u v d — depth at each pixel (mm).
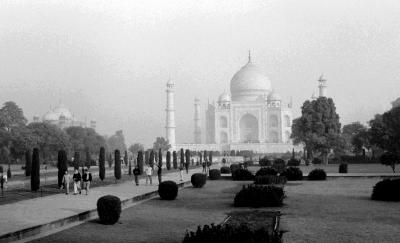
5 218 27625
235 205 35031
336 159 117562
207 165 98375
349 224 26078
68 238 23094
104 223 27078
